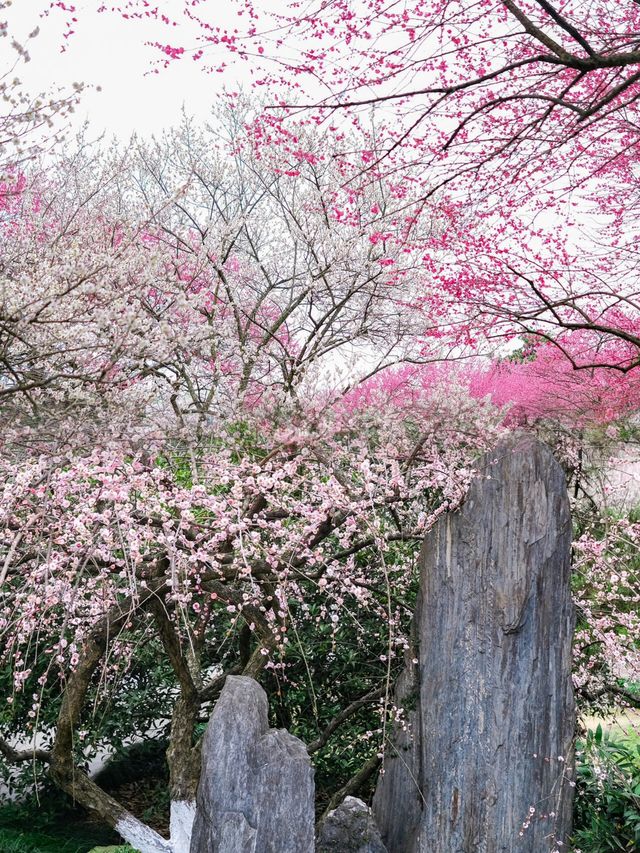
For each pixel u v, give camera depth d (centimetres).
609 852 445
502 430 510
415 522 535
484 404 531
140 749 646
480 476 469
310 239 614
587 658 581
